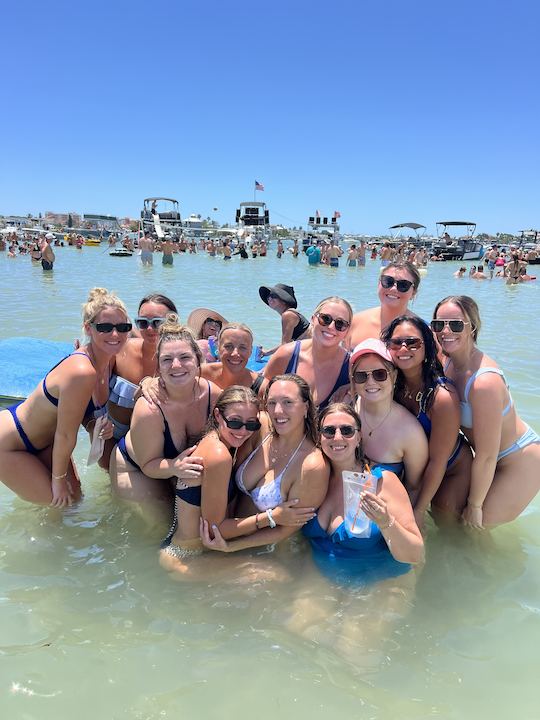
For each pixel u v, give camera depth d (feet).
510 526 12.61
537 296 58.13
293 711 7.47
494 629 9.22
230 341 13.76
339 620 9.27
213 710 7.45
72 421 12.15
